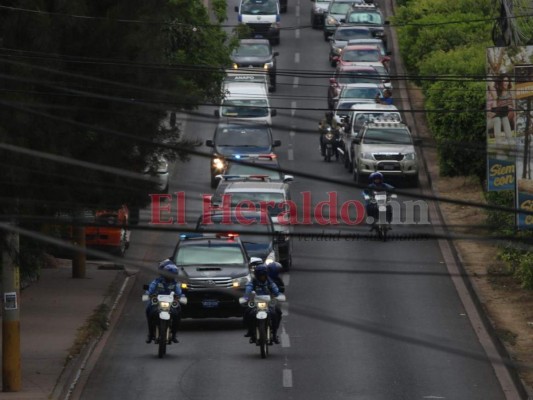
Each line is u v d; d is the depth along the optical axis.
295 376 50.44
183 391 48.25
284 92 120.06
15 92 41.16
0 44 46.12
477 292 65.75
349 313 62.25
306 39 141.75
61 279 70.50
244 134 91.56
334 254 75.31
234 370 51.31
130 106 48.53
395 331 58.69
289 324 60.09
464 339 57.62
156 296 53.22
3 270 47.06
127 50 49.12
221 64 90.38
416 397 47.69
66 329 58.00
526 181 62.12
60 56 46.31
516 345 55.78
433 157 98.56
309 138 108.00
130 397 47.59
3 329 47.47
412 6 126.88
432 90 89.50
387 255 75.06
